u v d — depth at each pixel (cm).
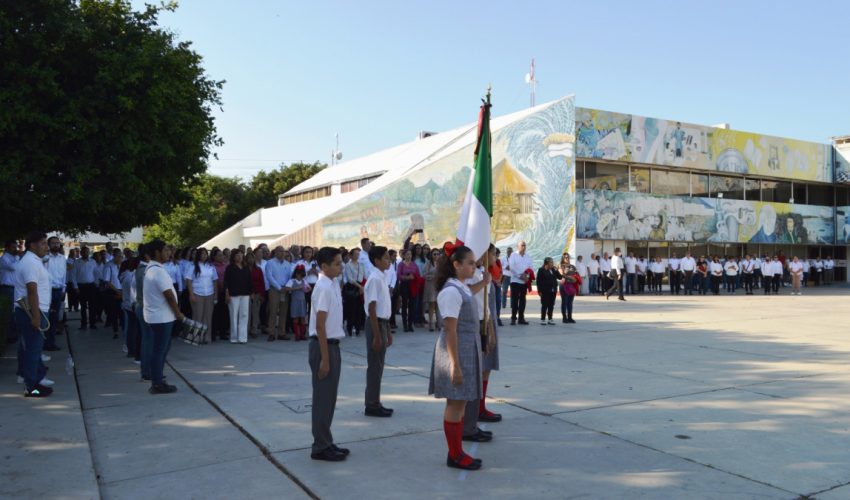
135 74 1088
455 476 467
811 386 771
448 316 470
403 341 1220
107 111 1116
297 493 439
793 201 3875
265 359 1009
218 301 1291
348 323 1297
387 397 729
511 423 611
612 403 688
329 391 503
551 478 461
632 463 491
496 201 2714
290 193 4675
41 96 1051
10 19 1033
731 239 3503
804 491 430
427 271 1393
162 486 455
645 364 934
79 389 787
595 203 3006
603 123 3012
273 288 1258
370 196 2495
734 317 1661
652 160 3156
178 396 741
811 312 1816
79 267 1473
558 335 1284
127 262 1246
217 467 494
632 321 1559
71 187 1046
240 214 5284
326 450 503
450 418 480
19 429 595
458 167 2669
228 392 757
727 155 3441
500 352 1055
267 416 641
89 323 1534
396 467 488
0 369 923
